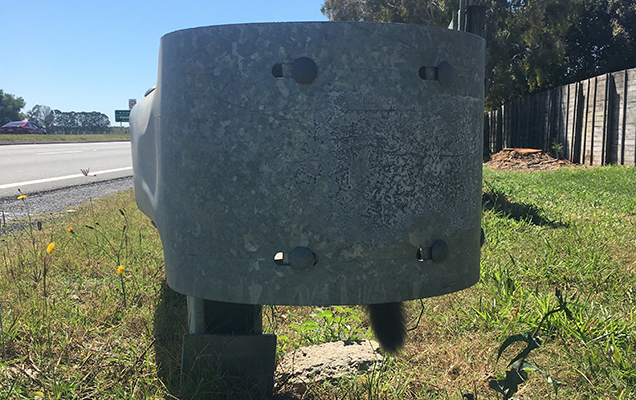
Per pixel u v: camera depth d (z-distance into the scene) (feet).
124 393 6.44
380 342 6.91
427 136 5.25
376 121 5.00
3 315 8.67
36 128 155.74
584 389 6.69
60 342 7.83
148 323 8.76
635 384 6.68
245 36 4.96
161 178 5.93
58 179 37.93
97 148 90.02
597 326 8.49
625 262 12.66
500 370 7.18
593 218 18.97
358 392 6.37
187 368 6.53
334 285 5.10
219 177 5.18
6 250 14.32
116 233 15.90
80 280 11.58
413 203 5.22
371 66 4.95
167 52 5.59
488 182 28.53
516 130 69.05
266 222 5.07
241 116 5.03
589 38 96.43
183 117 5.40
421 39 5.13
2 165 50.19
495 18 89.15
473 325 8.84
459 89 5.50
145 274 11.68
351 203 5.01
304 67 4.84
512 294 10.07
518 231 16.53
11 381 6.72
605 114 45.14
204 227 5.36
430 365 7.38
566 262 12.12
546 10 88.58
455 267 5.64
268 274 5.14
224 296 5.34
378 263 5.14
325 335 8.38
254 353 6.58
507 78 92.32
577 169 40.70
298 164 4.96
